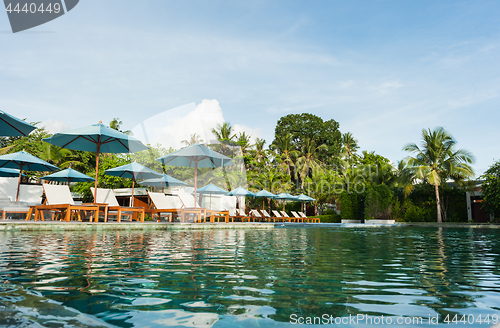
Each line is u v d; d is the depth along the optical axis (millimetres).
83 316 1482
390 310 1723
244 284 2295
